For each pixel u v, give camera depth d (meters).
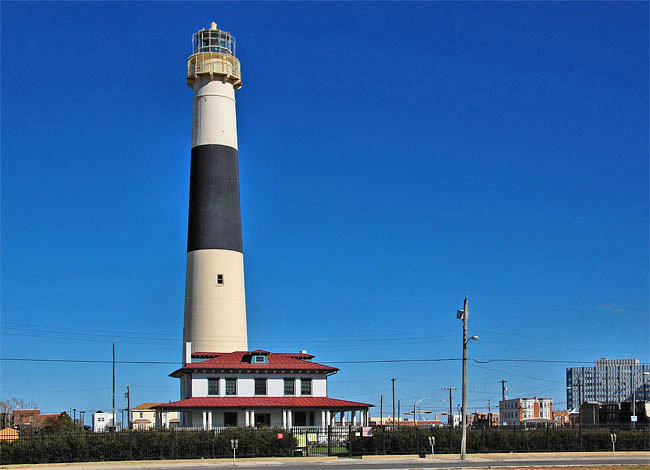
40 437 60.16
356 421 89.69
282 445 65.94
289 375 79.69
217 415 75.94
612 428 84.88
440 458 65.94
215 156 83.94
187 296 83.06
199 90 85.94
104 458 61.03
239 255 83.69
